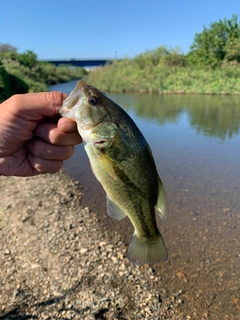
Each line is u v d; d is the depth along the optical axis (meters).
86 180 0.95
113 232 0.65
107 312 0.45
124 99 3.08
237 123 1.75
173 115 2.04
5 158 0.26
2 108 0.24
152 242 0.28
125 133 0.25
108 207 0.28
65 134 0.25
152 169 0.27
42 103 0.24
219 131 1.56
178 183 0.90
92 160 0.25
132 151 0.25
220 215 0.72
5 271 0.52
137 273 0.52
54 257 0.56
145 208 0.27
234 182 0.91
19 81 2.54
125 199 0.26
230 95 3.29
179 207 0.76
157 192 0.27
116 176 0.25
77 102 0.24
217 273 0.53
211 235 0.64
